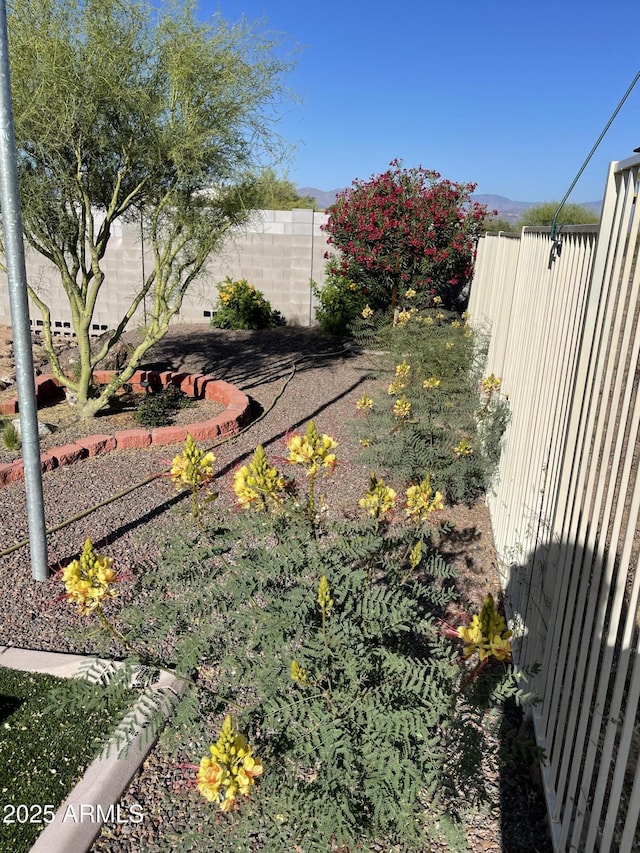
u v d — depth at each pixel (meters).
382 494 2.53
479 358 6.28
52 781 2.33
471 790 2.25
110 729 2.45
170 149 5.87
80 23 5.36
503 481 4.12
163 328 6.69
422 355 6.24
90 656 2.97
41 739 2.53
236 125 6.24
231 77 5.83
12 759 2.42
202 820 2.19
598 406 2.13
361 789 1.92
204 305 12.38
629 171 2.00
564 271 2.87
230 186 6.80
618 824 2.09
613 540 1.84
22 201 5.55
